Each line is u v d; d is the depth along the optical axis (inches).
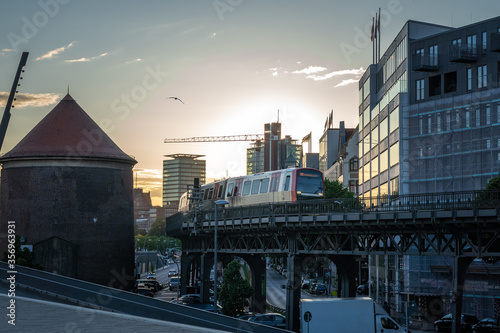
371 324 1904.5
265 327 1568.7
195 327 1078.4
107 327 1095.0
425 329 2854.3
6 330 1083.3
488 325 2598.4
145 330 1055.6
